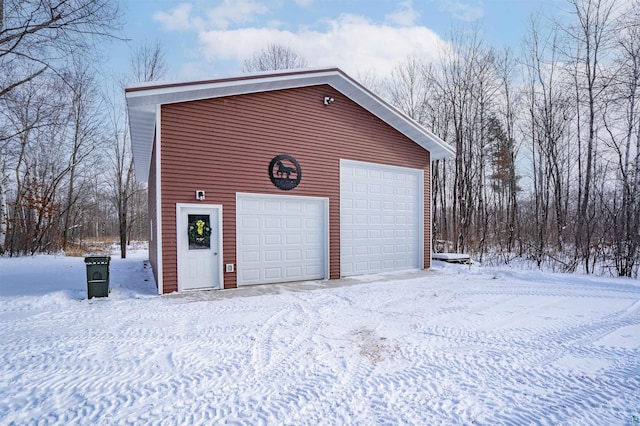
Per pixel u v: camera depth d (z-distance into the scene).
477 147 19.73
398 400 3.16
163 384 3.43
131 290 7.95
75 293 7.45
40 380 3.50
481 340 4.73
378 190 11.12
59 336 4.78
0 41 8.01
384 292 7.98
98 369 3.76
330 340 4.71
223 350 4.31
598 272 11.23
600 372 3.73
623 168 11.59
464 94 18.91
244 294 7.66
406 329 5.20
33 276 10.05
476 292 8.02
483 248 16.69
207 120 8.07
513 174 18.34
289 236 9.31
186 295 7.49
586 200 13.15
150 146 10.91
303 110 9.52
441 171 21.94
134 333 4.92
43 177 19.25
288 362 3.97
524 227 19.50
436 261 13.38
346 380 3.54
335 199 10.08
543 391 3.32
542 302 7.00
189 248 7.93
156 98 7.36
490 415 2.91
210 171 8.09
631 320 5.68
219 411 2.96
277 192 9.02
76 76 12.30
